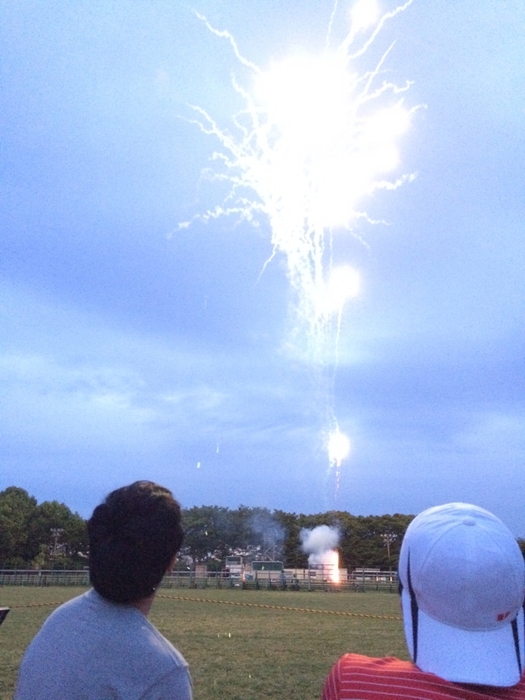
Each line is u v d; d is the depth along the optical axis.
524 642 2.30
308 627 18.47
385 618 20.83
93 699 2.29
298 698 9.82
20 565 67.75
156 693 2.33
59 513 74.25
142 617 2.52
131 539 2.48
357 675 2.27
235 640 15.66
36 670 2.40
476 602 2.17
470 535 2.23
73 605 2.57
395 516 71.94
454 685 2.17
